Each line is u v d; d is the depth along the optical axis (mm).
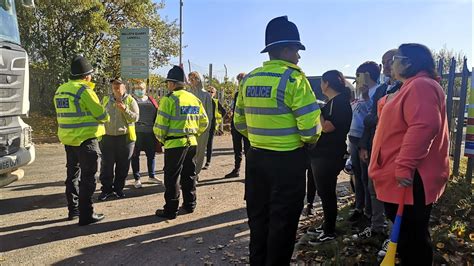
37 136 13844
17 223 5184
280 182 3115
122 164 6395
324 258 3926
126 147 6348
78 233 4848
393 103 2975
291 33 3166
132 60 11258
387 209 3105
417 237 2949
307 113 3021
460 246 3828
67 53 17031
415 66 2934
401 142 2914
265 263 3273
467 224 4340
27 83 6172
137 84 7145
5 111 5594
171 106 5258
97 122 5039
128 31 11211
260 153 3193
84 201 5086
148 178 7695
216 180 7855
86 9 17344
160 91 14547
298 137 3129
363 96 4742
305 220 5312
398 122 2914
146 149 7301
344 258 3807
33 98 16500
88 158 5012
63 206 5969
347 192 6855
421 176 2846
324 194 4301
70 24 17609
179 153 5324
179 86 5480
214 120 8750
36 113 16406
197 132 5656
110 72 19781
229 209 5914
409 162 2756
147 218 5441
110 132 6195
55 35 17234
